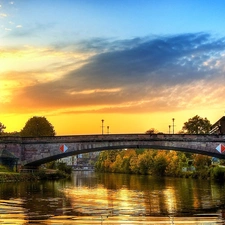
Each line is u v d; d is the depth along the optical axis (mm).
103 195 57719
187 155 150500
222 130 121688
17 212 39656
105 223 34312
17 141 98312
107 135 95000
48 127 150250
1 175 84562
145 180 106000
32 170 99500
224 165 123938
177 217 38250
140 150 184875
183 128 180250
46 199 51062
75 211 40781
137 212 41188
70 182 90000
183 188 73938
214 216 39094
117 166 194250
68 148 96938
